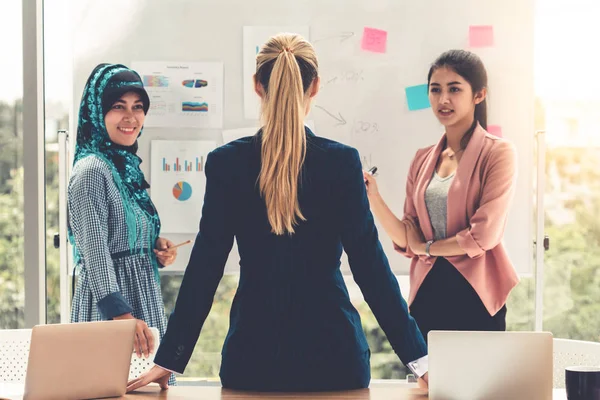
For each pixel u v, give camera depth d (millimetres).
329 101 3832
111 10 3846
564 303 3891
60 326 1887
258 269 2047
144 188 3508
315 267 2041
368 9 3818
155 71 3840
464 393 1835
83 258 3195
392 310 2074
